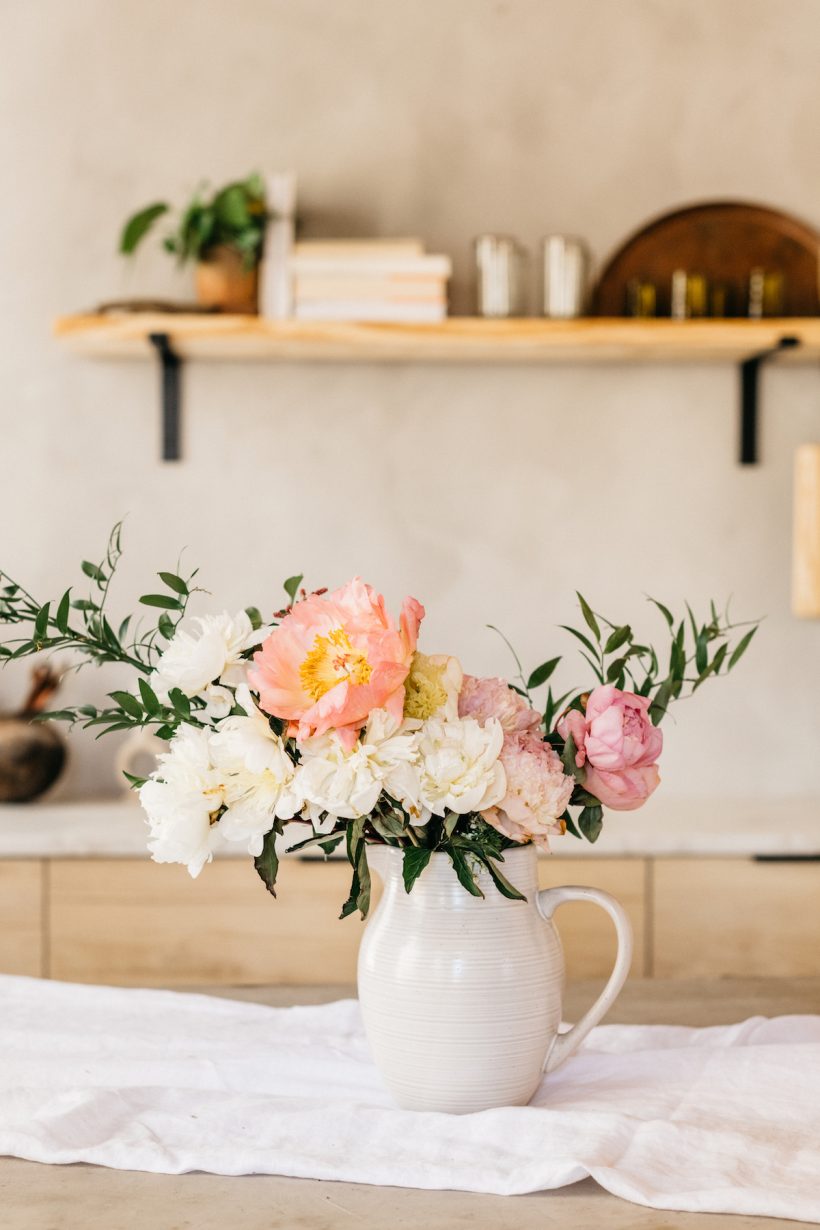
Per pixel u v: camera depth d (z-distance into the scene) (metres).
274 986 1.42
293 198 2.54
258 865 0.94
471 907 0.95
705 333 2.52
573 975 2.33
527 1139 0.91
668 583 2.84
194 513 2.84
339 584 2.84
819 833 2.34
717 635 1.03
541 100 2.81
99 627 1.02
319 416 2.83
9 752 2.56
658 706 1.01
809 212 2.83
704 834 2.34
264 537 2.84
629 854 2.34
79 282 2.82
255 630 1.02
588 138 2.82
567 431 2.83
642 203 2.82
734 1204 0.83
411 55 2.81
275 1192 0.87
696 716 2.85
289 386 2.82
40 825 2.41
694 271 2.80
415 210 2.82
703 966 2.34
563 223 2.82
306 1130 0.95
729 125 2.82
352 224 2.82
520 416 2.83
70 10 2.80
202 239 2.51
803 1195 0.83
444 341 2.50
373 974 0.98
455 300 2.83
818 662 2.85
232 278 2.53
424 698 0.91
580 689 2.84
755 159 2.83
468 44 2.81
